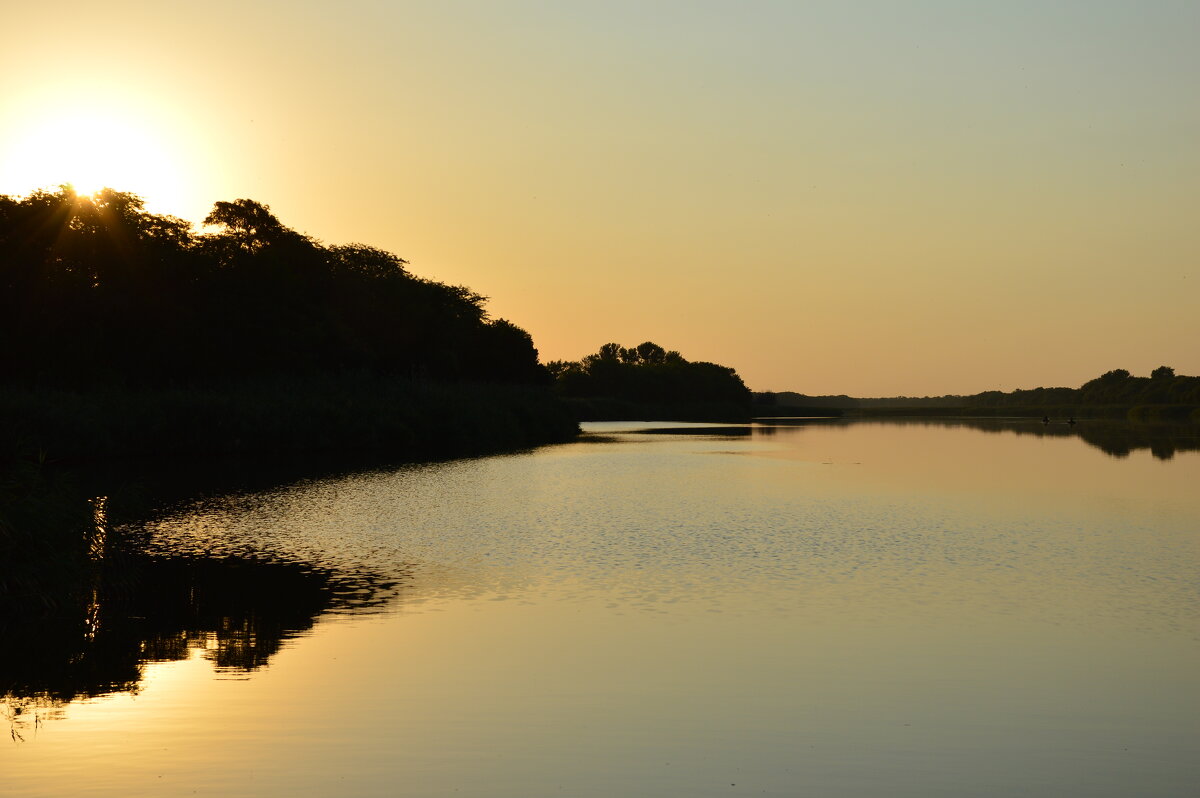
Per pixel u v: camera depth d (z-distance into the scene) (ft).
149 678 46.91
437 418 243.81
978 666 49.78
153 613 59.47
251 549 82.38
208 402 195.52
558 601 63.26
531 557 79.30
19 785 34.99
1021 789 35.35
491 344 382.01
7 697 44.21
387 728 40.55
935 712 43.06
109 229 252.21
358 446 220.23
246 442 197.67
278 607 61.16
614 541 87.76
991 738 40.11
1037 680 47.57
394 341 327.88
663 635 55.06
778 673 48.26
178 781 35.40
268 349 261.85
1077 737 40.32
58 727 40.55
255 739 39.34
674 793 34.76
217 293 269.64
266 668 48.55
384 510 108.58
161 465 164.96
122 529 93.30
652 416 631.56
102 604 61.82
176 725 40.75
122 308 242.17
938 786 35.55
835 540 89.35
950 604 63.46
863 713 42.83
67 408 173.17
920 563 77.97
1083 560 79.87
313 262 308.40
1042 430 411.34
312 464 171.53
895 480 152.05
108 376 223.10
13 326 228.02
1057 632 56.54
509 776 36.04
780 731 40.63
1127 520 104.73
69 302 234.79
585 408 576.61
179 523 97.40
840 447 255.50
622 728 40.81
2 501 62.80
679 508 112.47
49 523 61.72
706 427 436.35
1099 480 154.10
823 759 37.83
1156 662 50.70
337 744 38.86
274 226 308.81
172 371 242.99
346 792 34.63
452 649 51.96
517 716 42.06
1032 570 75.36
